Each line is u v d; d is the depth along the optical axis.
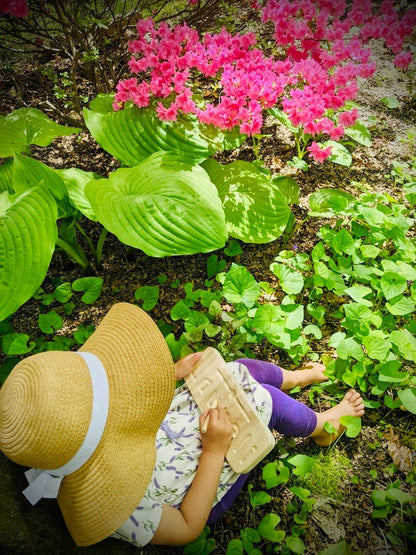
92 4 3.96
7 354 2.15
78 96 3.60
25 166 2.20
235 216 2.51
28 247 1.91
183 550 1.62
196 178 2.27
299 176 3.10
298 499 1.83
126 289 2.58
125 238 2.05
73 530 1.24
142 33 2.42
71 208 2.34
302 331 2.36
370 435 1.99
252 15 4.25
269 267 2.64
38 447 1.00
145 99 2.48
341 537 1.72
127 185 2.30
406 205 2.91
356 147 3.30
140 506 1.28
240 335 2.12
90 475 1.12
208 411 1.49
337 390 2.11
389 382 2.04
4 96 3.77
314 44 2.52
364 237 2.70
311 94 2.47
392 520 1.75
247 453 1.49
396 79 3.82
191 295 2.33
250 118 2.55
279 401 1.70
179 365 1.68
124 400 1.16
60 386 1.02
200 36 3.93
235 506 1.82
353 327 2.15
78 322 2.46
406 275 2.23
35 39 3.98
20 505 1.45
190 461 1.45
